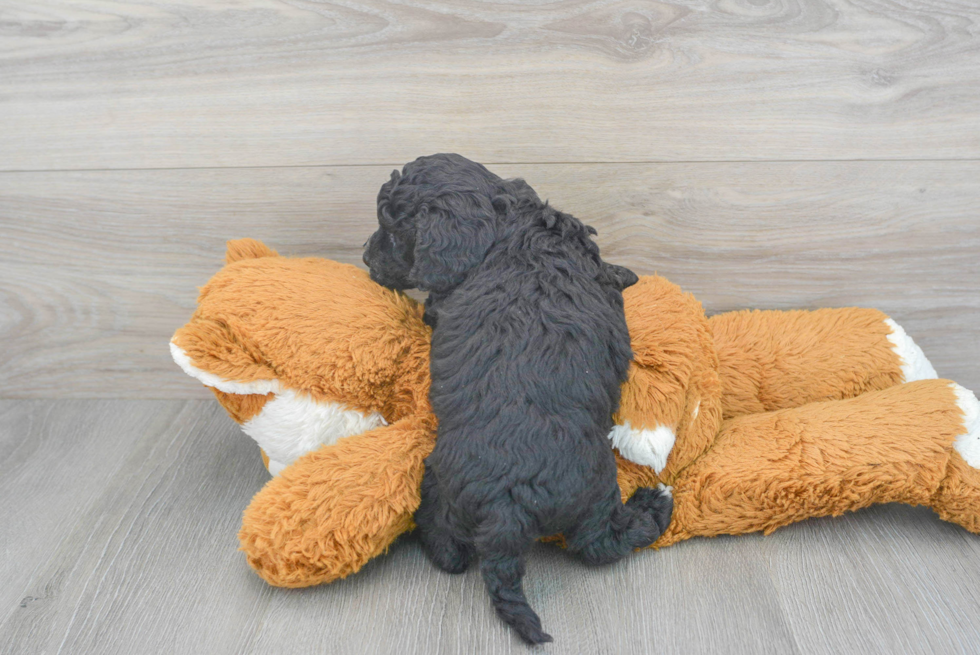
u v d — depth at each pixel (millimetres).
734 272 1442
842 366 1282
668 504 1117
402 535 1171
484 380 967
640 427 1063
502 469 939
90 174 1387
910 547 1127
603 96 1307
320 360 1075
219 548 1153
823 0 1241
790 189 1369
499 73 1294
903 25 1254
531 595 1052
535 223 1076
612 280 1126
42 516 1224
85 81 1317
